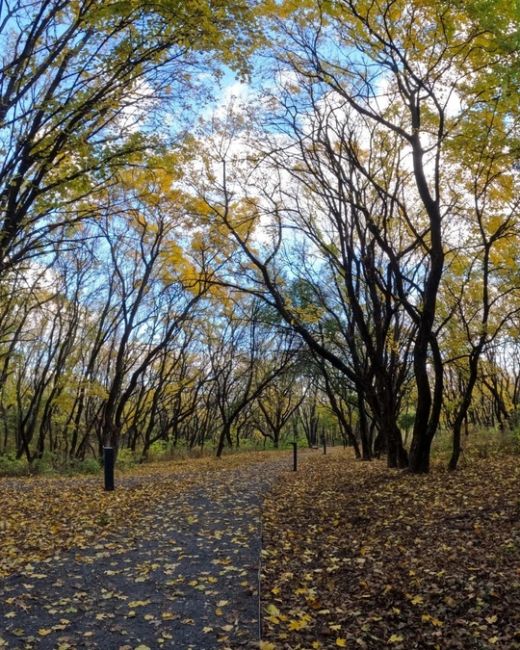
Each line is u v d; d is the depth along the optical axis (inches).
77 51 340.5
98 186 387.5
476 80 421.4
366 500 421.7
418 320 516.7
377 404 666.2
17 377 1290.6
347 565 268.5
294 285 860.6
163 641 183.6
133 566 265.6
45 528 344.5
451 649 186.1
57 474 812.6
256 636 187.6
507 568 240.7
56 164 368.2
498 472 477.4
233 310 1311.5
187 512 400.8
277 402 2018.9
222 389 1758.1
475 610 208.2
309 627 200.7
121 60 352.5
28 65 340.5
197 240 919.7
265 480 616.4
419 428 534.6
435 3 412.8
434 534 306.2
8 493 514.9
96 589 233.5
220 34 343.3
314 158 615.2
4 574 250.5
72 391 1216.2
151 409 1501.0
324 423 2081.7
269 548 299.0
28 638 184.7
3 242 372.2
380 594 229.8
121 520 371.9
